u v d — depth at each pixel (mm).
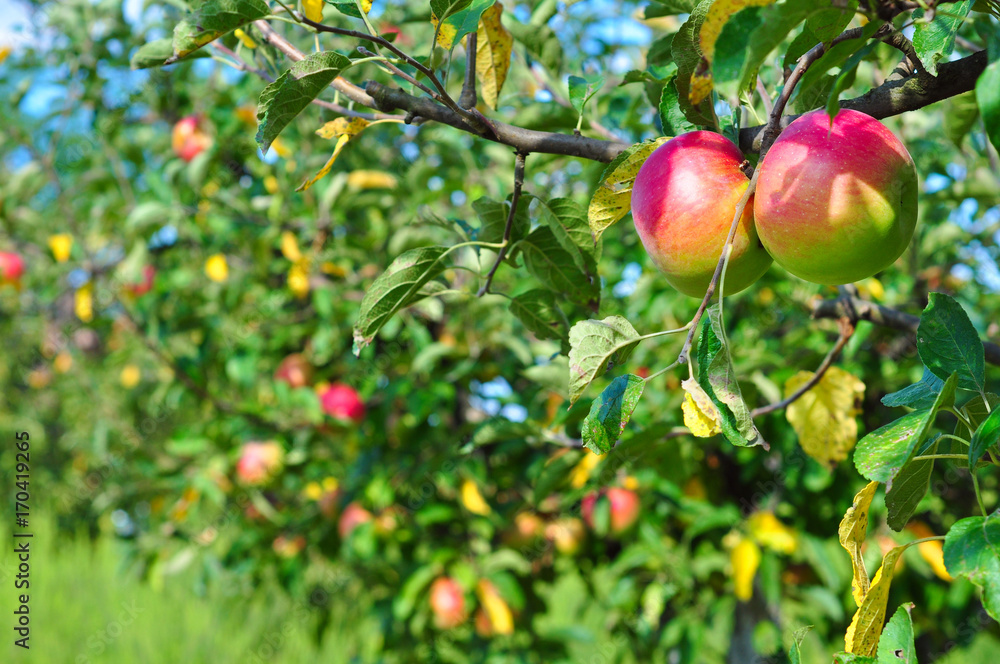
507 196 1260
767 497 2773
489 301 2770
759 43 710
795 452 2449
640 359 2668
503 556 2941
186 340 4082
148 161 3848
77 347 5211
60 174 4020
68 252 3469
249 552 3566
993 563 663
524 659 3061
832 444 1752
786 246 906
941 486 2652
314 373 3402
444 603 2873
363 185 2986
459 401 3318
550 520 3086
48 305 4766
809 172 877
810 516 2812
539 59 1822
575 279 1334
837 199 864
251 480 3209
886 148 889
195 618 5660
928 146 2449
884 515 2545
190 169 3027
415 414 2689
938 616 2809
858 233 869
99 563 6805
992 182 2268
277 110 984
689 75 1007
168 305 3629
